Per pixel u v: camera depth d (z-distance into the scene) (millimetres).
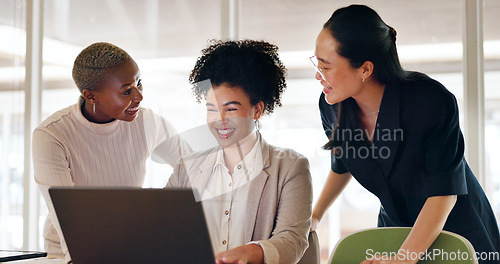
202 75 1381
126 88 1673
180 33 2768
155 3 2811
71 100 3027
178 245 994
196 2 2740
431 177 1660
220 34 2689
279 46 2568
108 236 1041
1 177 3131
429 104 1702
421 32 2338
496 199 2221
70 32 2998
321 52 1914
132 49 2844
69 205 1058
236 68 1333
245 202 1330
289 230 1292
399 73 1793
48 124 1684
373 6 2410
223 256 1090
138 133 1782
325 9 2502
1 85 3148
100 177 1758
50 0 3068
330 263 1465
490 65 2262
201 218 963
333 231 2377
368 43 1803
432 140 1700
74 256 1091
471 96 2271
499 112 2236
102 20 2914
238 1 2664
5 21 3146
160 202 982
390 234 1486
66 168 1658
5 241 3123
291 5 2566
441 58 2314
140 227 1009
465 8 2289
